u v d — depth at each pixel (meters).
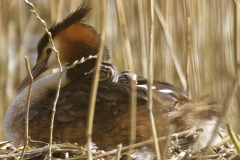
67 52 10.85
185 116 9.12
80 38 10.77
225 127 9.50
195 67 11.84
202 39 12.87
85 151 8.12
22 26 15.52
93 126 9.48
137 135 9.26
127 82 10.16
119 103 9.51
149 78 6.79
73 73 10.74
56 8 13.47
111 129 9.46
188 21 11.32
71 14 11.10
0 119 15.19
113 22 13.77
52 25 12.20
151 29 7.00
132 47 13.05
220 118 6.73
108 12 13.72
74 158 7.82
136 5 13.12
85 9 10.82
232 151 8.57
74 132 9.60
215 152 8.48
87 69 10.68
